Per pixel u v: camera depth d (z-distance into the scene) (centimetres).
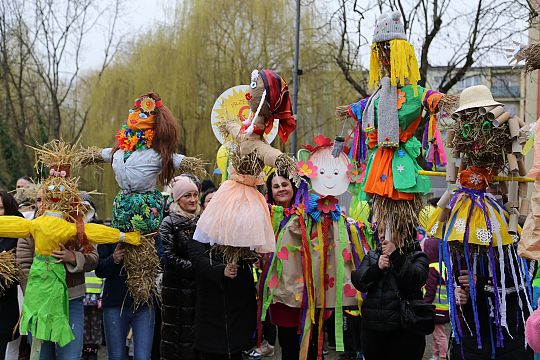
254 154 480
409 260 476
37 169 534
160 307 607
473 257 461
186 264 583
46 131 2381
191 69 1817
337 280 522
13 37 2186
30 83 2319
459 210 461
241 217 476
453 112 451
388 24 479
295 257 526
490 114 435
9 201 570
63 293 508
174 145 525
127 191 522
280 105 483
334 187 525
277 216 532
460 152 458
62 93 2636
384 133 465
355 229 539
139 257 525
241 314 505
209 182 797
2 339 551
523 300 479
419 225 493
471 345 471
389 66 487
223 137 566
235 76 1800
